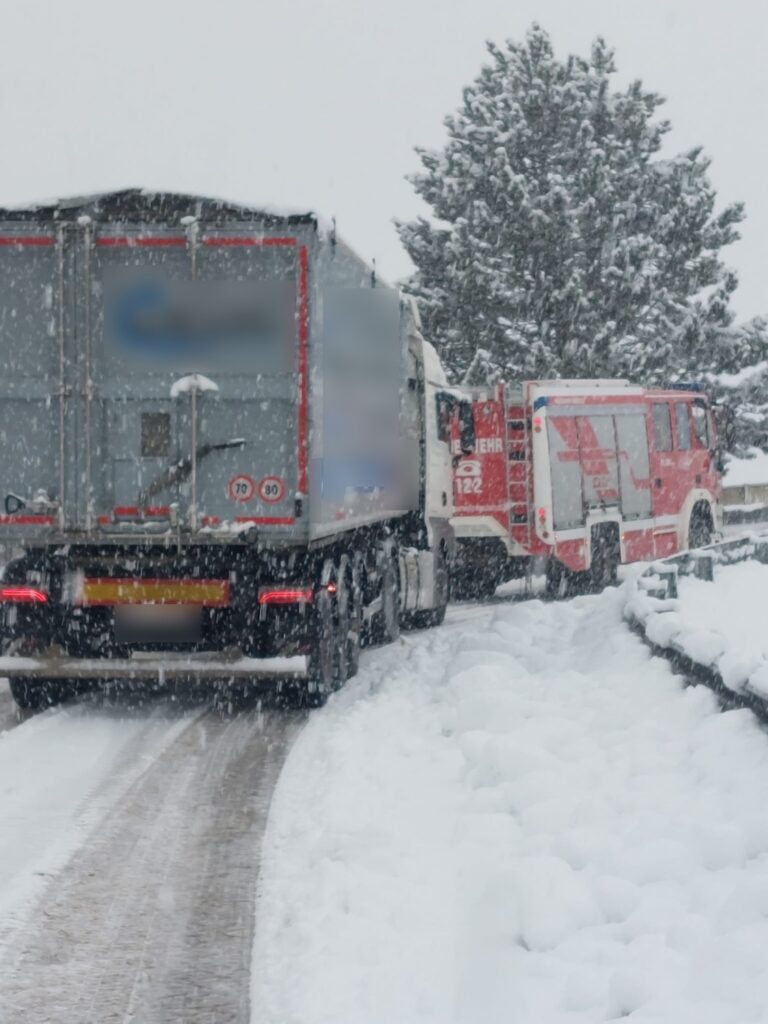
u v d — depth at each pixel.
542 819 8.09
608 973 5.72
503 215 42.19
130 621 13.36
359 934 6.71
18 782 10.56
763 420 45.62
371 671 16.05
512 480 23.81
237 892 7.78
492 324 42.19
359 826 8.73
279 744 12.18
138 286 12.91
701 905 6.31
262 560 13.41
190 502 12.88
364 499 15.43
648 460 26.64
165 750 11.91
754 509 42.31
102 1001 6.20
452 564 22.56
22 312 12.98
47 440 13.02
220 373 12.85
